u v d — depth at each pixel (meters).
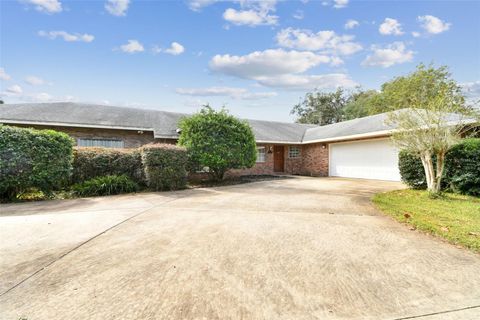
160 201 7.03
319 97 33.69
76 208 6.09
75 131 11.72
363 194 8.17
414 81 20.92
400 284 2.54
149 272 2.77
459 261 3.04
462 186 7.43
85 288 2.45
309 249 3.43
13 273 2.74
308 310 2.13
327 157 16.11
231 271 2.81
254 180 13.13
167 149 9.46
